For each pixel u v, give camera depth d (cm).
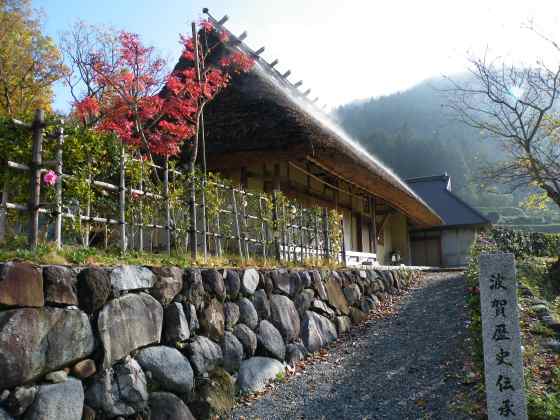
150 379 418
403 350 683
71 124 459
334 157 920
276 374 588
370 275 1024
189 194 609
